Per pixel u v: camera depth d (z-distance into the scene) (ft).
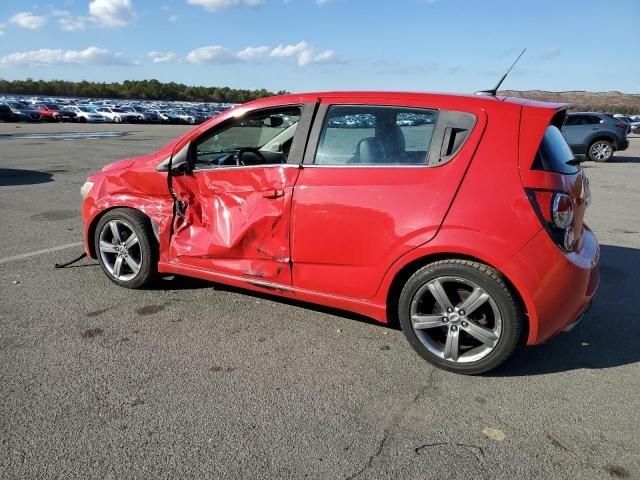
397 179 10.43
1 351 10.93
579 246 10.48
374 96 11.05
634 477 7.59
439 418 8.96
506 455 8.02
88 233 15.07
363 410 9.14
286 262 11.82
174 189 13.28
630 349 11.65
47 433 8.32
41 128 102.68
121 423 8.62
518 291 9.58
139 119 154.30
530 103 10.46
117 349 11.17
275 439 8.30
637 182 39.47
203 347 11.36
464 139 10.06
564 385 10.11
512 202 9.53
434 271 10.19
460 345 10.43
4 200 27.30
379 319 11.13
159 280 15.29
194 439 8.27
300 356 11.06
